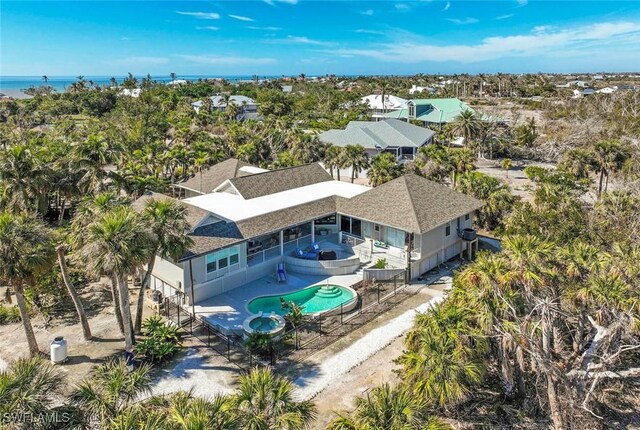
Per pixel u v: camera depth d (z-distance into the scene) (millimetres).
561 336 23375
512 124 102688
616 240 29516
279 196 40812
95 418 14469
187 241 25016
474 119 87562
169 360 24484
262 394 14523
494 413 19969
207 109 141125
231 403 14070
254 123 106125
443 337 17828
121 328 27031
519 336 19125
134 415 13602
